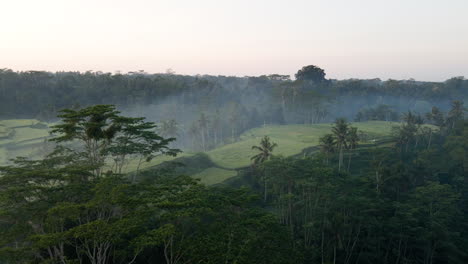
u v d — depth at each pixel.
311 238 56.03
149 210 26.55
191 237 29.23
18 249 23.98
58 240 23.09
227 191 39.31
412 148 128.12
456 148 103.56
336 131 91.81
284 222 61.56
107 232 23.52
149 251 34.94
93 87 199.00
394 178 67.75
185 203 27.14
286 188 67.81
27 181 30.78
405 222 51.94
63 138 38.44
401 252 57.94
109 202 27.11
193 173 85.00
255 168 79.38
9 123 141.62
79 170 32.50
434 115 148.38
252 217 34.34
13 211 26.81
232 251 27.33
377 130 156.25
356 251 56.03
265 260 31.45
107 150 41.72
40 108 173.00
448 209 59.75
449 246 53.78
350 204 51.47
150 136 45.41
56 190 30.34
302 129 164.75
